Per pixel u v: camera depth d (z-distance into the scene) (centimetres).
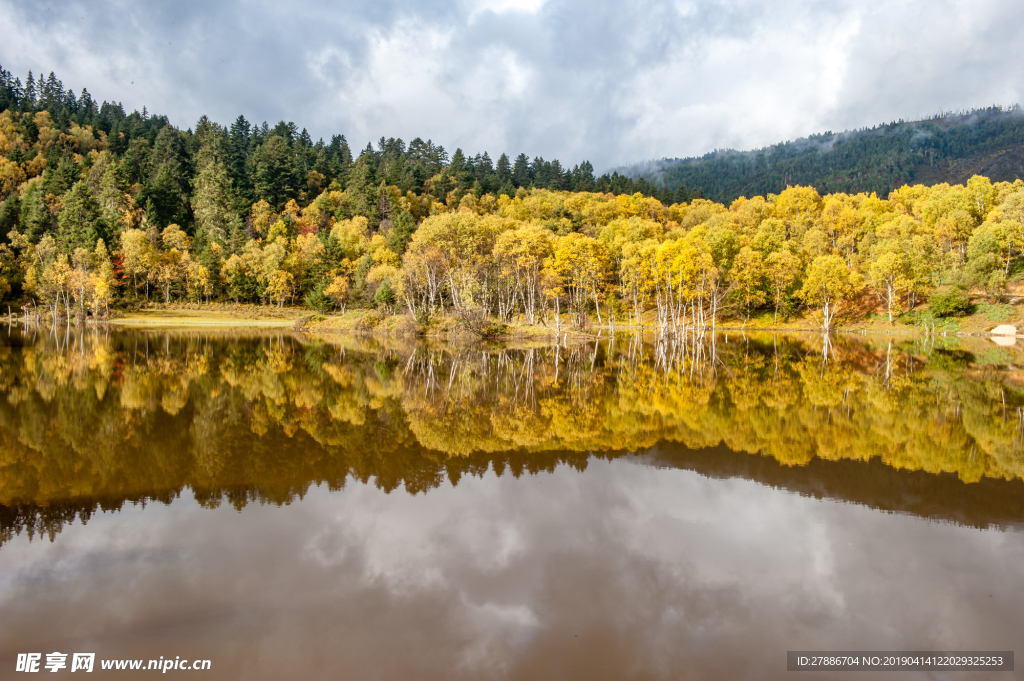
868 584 857
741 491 1272
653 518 1116
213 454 1526
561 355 4516
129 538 997
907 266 7938
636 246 8369
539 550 967
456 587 838
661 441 1705
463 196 15912
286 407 2188
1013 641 715
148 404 2208
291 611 768
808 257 8988
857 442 1691
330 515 1118
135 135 16800
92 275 8906
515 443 1677
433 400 2372
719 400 2402
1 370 3102
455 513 1135
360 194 14612
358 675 634
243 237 11900
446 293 7825
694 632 729
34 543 971
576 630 728
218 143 15075
